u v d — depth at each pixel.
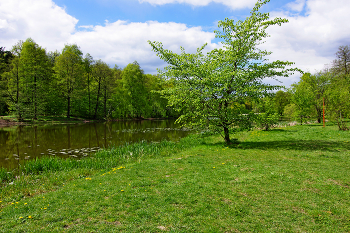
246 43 12.12
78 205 5.13
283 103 58.00
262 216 4.34
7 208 5.33
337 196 5.11
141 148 13.99
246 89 11.01
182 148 14.34
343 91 17.56
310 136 15.05
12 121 33.00
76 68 41.59
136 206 4.91
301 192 5.41
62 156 13.09
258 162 8.62
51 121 36.41
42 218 4.54
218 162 9.02
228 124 13.05
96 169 9.72
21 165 10.96
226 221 4.19
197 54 13.25
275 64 11.31
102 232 3.90
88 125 34.84
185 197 5.33
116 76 60.25
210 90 11.45
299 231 3.81
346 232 3.73
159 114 63.47
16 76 34.66
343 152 9.70
